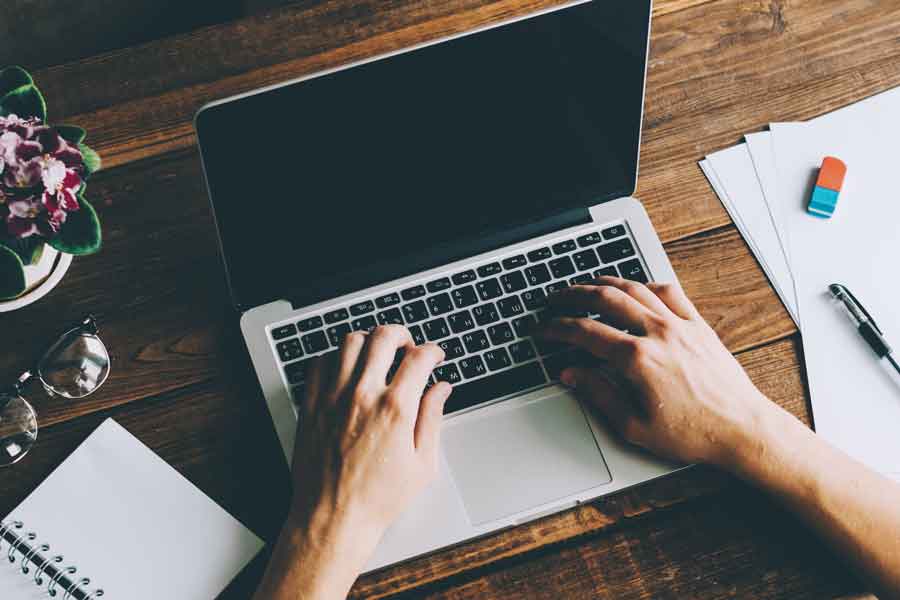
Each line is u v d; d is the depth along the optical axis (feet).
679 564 2.35
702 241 2.72
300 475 2.30
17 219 2.10
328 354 2.46
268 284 2.51
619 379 2.47
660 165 2.82
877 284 2.65
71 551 2.30
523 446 2.42
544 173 2.54
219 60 2.91
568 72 2.28
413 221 2.53
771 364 2.57
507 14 3.00
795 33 2.98
